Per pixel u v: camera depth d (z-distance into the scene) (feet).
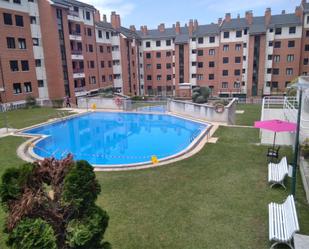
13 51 116.16
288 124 41.42
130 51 197.98
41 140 65.67
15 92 118.83
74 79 146.72
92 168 17.30
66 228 15.75
